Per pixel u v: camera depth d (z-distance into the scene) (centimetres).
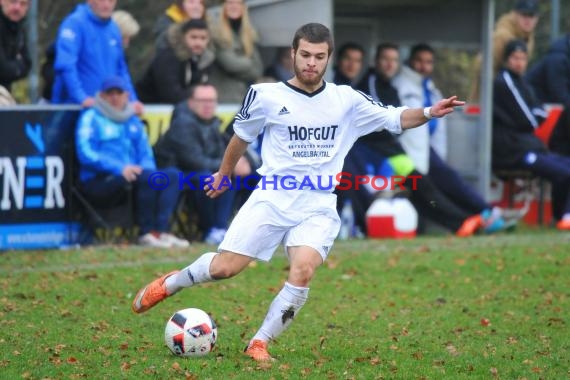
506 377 2241
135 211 4153
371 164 4562
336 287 3394
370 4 5059
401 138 4656
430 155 4728
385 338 2656
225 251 2339
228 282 3438
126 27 4381
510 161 4938
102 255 3838
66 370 2227
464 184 4731
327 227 2339
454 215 4684
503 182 5100
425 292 3341
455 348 2533
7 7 3984
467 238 4562
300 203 2338
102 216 4131
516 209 5103
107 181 4025
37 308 2950
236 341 2575
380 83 4631
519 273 3662
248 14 4666
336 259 3878
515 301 3206
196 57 4341
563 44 5169
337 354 2442
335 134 2338
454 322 2886
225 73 4456
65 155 4066
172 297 3177
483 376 2238
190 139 4159
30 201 4016
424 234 4756
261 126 2341
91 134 4012
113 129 4031
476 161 5016
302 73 2272
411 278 3562
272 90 2312
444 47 5112
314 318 2927
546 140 5150
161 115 4244
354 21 5203
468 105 5034
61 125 4053
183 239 4259
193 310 2397
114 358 2348
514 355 2455
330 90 2333
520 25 5169
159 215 4103
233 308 3044
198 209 4231
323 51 2261
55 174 4053
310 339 2631
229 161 2395
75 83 4084
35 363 2288
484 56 4928
